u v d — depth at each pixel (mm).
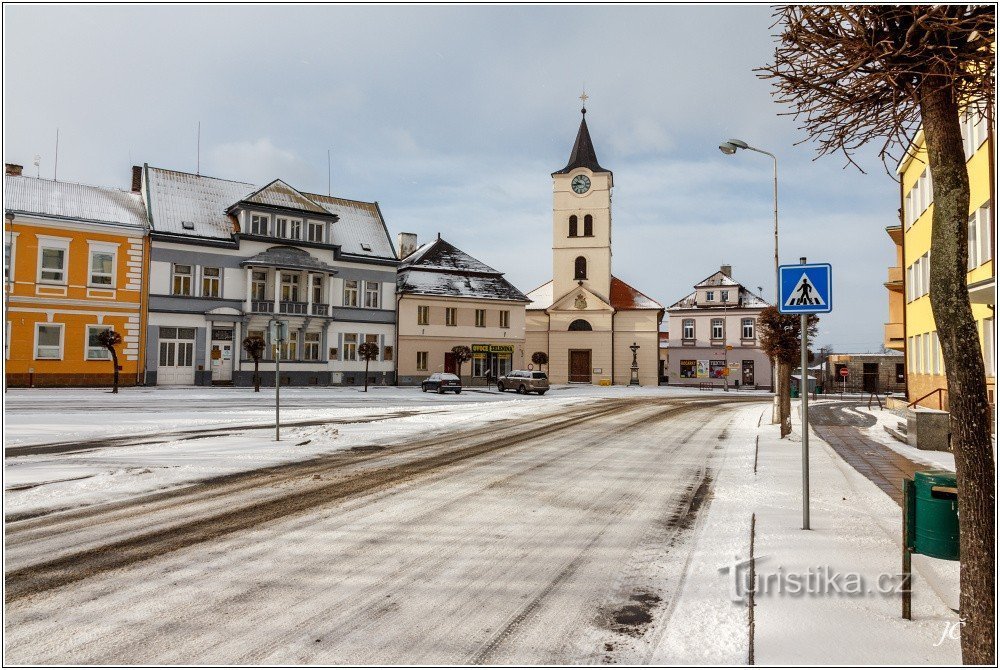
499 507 7871
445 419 19953
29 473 9914
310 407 24594
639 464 11383
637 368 55125
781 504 7801
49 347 32625
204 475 9961
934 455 12297
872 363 48875
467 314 48219
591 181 56875
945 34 3404
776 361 16797
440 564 5621
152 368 35156
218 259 37531
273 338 14352
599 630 4234
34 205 32781
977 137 15453
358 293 42969
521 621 4387
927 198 23062
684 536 6523
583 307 56188
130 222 35188
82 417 18703
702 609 4543
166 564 5586
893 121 3875
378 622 4367
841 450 13062
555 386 51094
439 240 52281
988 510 3312
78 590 4941
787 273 6938
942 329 3428
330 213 41344
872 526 6641
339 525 6961
